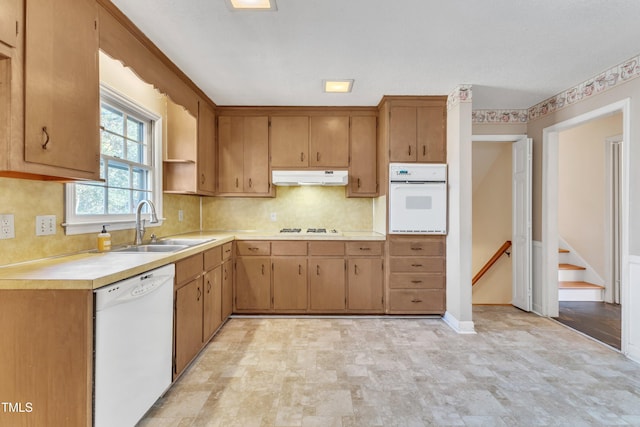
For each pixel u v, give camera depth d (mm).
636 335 2604
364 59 2623
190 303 2387
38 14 1403
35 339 1401
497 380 2283
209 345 2855
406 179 3475
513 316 3742
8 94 1292
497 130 4035
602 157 4402
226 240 3295
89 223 2223
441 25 2137
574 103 3246
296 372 2381
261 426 1790
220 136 3848
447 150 3490
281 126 3842
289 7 1941
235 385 2199
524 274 3955
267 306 3592
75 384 1396
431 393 2115
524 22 2105
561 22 2107
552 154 3686
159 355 1918
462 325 3209
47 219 1897
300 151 3840
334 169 3836
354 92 3373
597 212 4469
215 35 2264
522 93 3449
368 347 2824
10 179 1675
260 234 3699
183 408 1942
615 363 2555
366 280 3580
